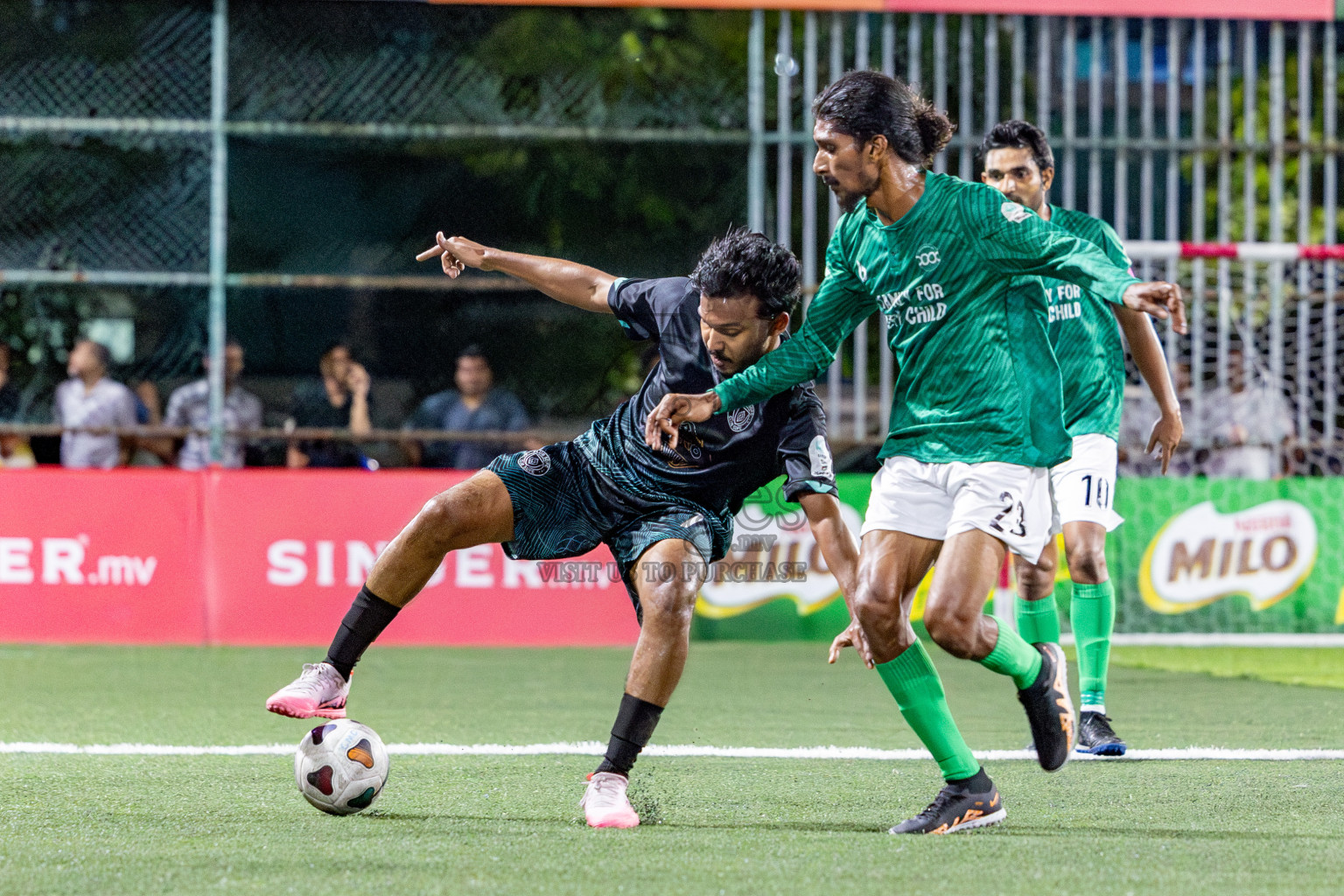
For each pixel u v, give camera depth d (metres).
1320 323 29.23
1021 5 28.00
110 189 29.97
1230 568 28.48
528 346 31.56
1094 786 13.87
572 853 10.46
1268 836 11.30
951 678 24.34
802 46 31.25
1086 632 16.59
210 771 14.48
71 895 9.17
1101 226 16.38
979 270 11.44
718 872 9.87
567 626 28.44
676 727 18.34
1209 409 28.89
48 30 29.64
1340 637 27.48
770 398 12.25
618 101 31.05
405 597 12.50
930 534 11.73
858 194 11.62
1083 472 16.84
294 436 28.69
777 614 28.75
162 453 30.03
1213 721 19.08
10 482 28.14
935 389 11.73
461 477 28.44
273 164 30.84
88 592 28.12
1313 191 33.69
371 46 30.38
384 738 17.19
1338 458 29.28
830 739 17.23
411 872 9.82
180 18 29.94
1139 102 31.69
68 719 18.58
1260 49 32.59
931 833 11.34
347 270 31.28
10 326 30.95
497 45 30.64
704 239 32.09
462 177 31.48
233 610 28.12
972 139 28.92
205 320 31.22
